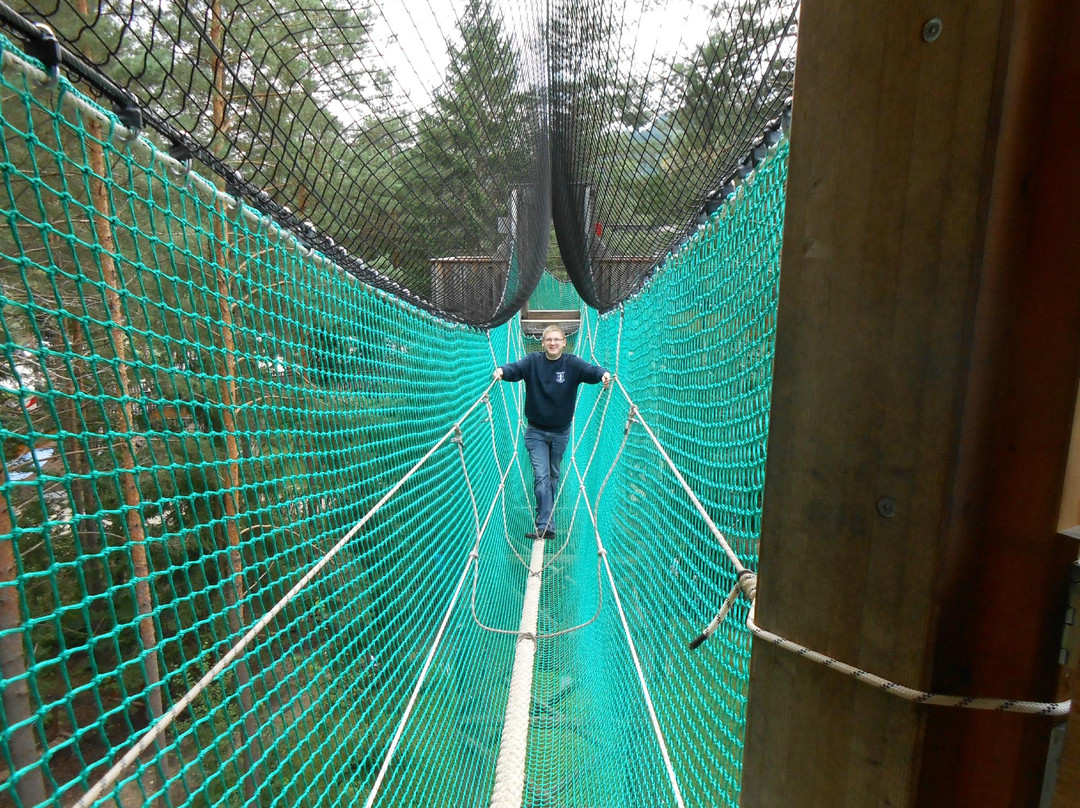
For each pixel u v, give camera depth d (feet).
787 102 4.66
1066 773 1.50
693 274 8.09
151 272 4.57
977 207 1.47
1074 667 1.49
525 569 19.92
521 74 10.96
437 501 13.29
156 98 4.52
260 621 5.73
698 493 7.50
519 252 17.58
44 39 3.43
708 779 6.06
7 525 14.61
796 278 1.90
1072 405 1.47
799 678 1.92
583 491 15.90
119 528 17.98
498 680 15.20
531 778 12.51
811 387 1.85
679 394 8.90
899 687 1.64
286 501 7.07
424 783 9.89
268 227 6.45
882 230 1.64
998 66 1.42
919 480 1.59
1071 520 1.52
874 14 1.63
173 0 4.41
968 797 1.62
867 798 1.74
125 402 4.35
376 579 9.55
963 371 1.51
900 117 1.59
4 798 11.90
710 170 6.62
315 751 6.60
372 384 9.86
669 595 8.63
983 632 1.57
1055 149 1.42
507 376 15.33
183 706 4.54
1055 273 1.45
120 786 3.81
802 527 1.90
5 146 3.28
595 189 10.55
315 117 6.88
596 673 13.64
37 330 3.63
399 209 9.57
